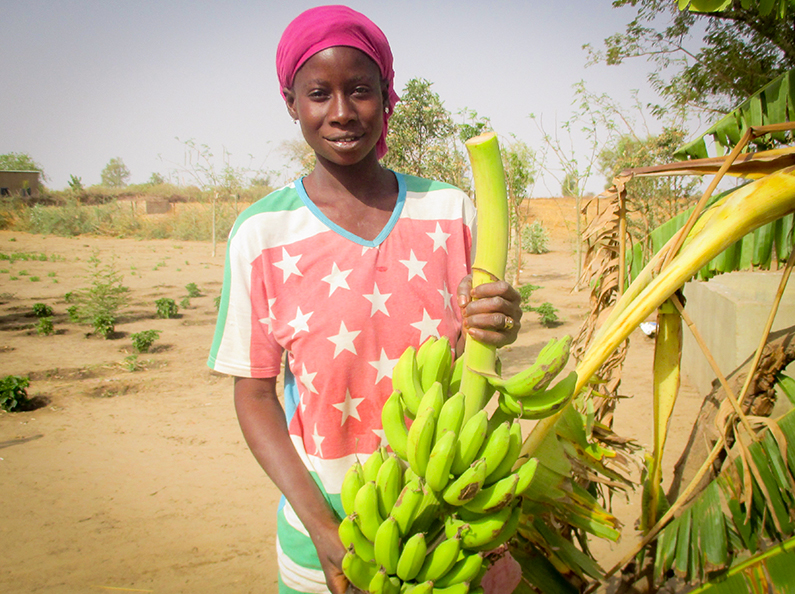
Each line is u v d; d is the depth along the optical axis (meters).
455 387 1.50
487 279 1.26
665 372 2.03
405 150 11.03
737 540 1.95
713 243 1.68
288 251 1.56
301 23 1.46
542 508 1.85
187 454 6.04
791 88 2.91
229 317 1.59
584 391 2.21
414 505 1.18
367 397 1.55
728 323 6.02
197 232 33.41
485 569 1.31
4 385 7.23
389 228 1.59
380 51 1.49
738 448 1.96
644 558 2.18
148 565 4.14
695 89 10.67
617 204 2.17
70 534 4.55
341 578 1.40
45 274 19.08
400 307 1.56
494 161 1.22
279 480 1.53
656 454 2.09
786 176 1.67
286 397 1.73
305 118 1.49
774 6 2.87
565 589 2.00
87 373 8.78
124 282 17.69
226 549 4.34
